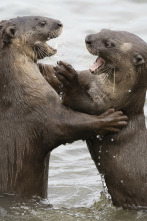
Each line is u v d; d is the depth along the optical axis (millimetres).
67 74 13328
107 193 14680
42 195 14352
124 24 24359
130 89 14070
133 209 14273
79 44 22047
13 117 13945
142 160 14188
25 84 13906
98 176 16188
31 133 13898
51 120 13758
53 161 16922
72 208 14406
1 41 14141
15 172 13984
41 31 14383
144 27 23984
